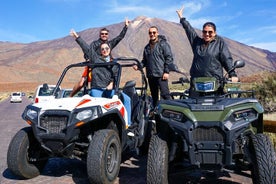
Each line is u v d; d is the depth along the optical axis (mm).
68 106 4195
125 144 4719
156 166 3346
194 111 3385
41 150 4457
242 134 3383
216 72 4387
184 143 3396
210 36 4383
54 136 4039
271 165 3123
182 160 3771
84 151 4336
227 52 4363
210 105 3396
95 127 4453
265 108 8578
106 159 3904
